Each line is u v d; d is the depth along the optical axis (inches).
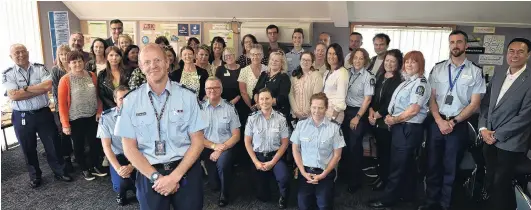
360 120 119.0
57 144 125.3
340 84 116.4
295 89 126.6
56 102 130.7
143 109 69.1
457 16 160.6
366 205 115.2
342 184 129.7
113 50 124.3
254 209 112.0
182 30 201.0
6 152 156.3
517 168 98.7
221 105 118.7
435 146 104.5
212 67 147.6
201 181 75.3
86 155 142.4
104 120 99.6
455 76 100.2
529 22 154.5
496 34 162.2
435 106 103.7
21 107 115.3
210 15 191.8
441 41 168.7
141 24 208.1
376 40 139.5
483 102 104.9
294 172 134.3
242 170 141.3
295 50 153.5
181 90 71.2
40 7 192.2
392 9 163.0
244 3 177.6
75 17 212.8
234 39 191.8
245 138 116.6
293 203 116.2
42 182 127.1
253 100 132.0
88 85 123.8
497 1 147.9
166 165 70.5
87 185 125.7
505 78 97.6
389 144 121.6
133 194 118.9
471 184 118.4
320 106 102.8
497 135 96.4
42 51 194.7
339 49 118.0
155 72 66.4
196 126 72.2
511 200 99.7
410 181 116.0
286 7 173.9
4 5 172.9
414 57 101.1
